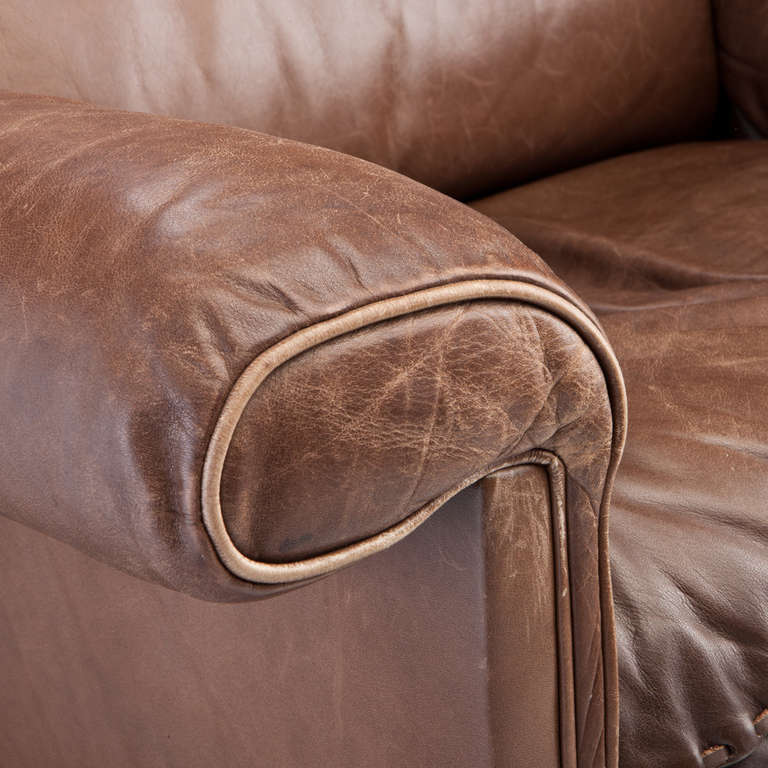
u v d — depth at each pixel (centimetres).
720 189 116
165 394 40
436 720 55
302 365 42
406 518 48
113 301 42
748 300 90
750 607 63
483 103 124
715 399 73
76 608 78
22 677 90
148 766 79
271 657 63
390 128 117
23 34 92
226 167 47
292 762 65
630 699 61
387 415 44
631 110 138
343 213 45
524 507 52
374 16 114
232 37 104
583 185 126
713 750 65
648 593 61
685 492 65
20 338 44
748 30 143
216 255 42
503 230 50
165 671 72
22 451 44
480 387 46
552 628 55
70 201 47
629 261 104
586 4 130
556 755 58
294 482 42
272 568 43
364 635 57
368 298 43
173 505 40
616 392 52
